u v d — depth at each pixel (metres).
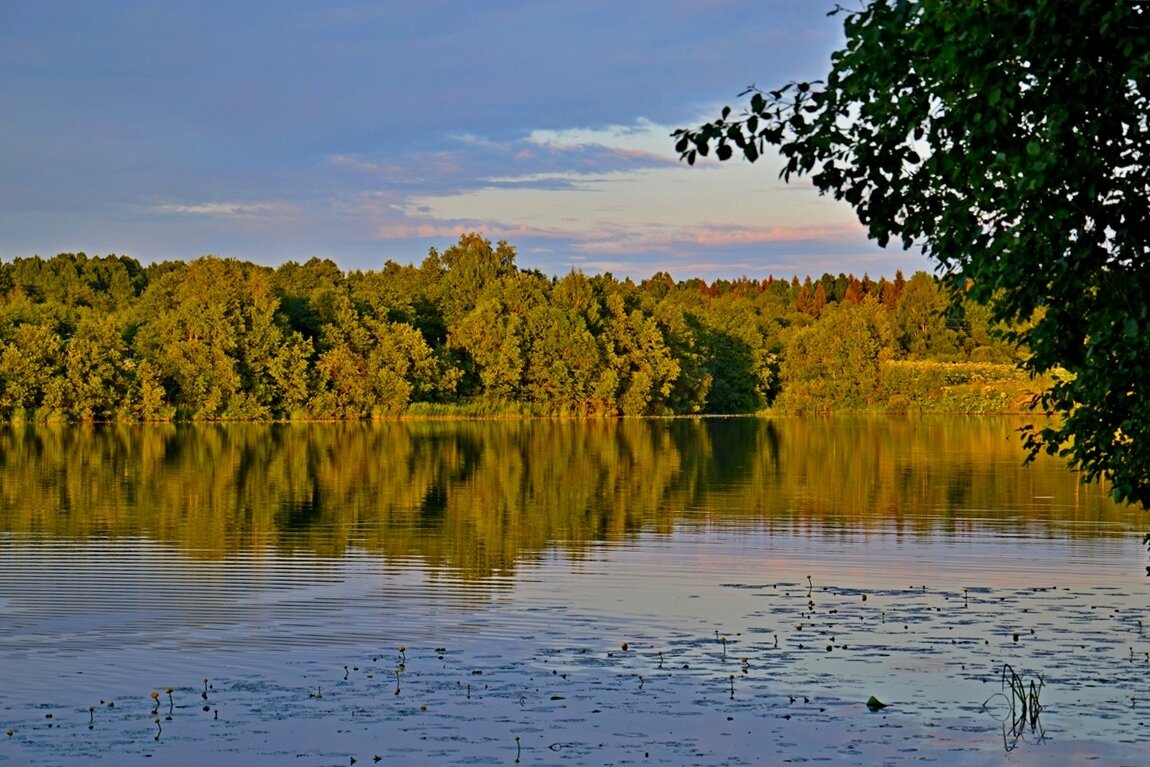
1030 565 26.48
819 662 17.97
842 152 11.03
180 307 97.69
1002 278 10.23
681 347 115.06
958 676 17.16
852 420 101.62
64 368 93.19
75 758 13.95
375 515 35.91
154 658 18.39
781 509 37.19
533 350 107.81
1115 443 11.91
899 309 135.25
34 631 20.11
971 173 10.04
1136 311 10.06
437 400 107.81
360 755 14.01
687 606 22.11
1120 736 14.47
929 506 37.59
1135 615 21.08
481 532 32.09
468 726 15.01
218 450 64.19
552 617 21.23
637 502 39.34
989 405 109.06
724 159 10.98
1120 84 9.61
